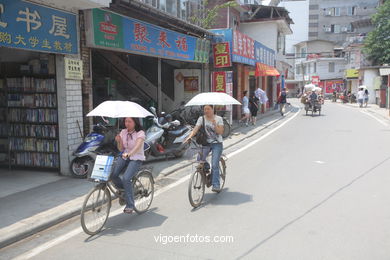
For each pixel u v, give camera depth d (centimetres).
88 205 448
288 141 1186
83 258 387
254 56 1902
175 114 1280
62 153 719
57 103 706
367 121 1791
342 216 488
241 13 2706
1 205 549
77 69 711
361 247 393
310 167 793
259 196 590
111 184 509
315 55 5109
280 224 465
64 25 670
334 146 1062
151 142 845
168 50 1054
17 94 760
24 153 771
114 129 769
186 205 560
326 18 5962
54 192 617
